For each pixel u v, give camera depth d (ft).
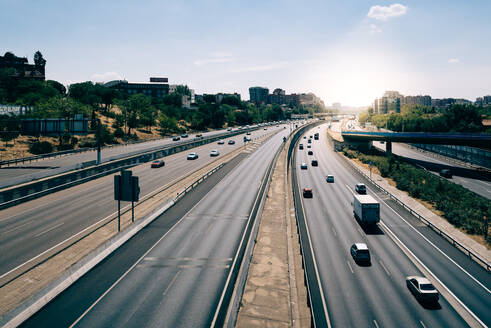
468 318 62.90
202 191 157.17
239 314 60.85
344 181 197.47
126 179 99.50
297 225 109.70
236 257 84.69
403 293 71.92
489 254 95.86
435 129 432.25
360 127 636.89
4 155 186.29
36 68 577.02
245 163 248.93
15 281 68.03
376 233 109.81
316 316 62.49
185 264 79.77
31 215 111.75
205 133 444.14
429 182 181.88
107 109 415.44
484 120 437.17
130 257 83.15
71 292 65.51
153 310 60.13
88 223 105.09
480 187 182.19
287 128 589.32
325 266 84.64
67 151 216.74
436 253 94.38
